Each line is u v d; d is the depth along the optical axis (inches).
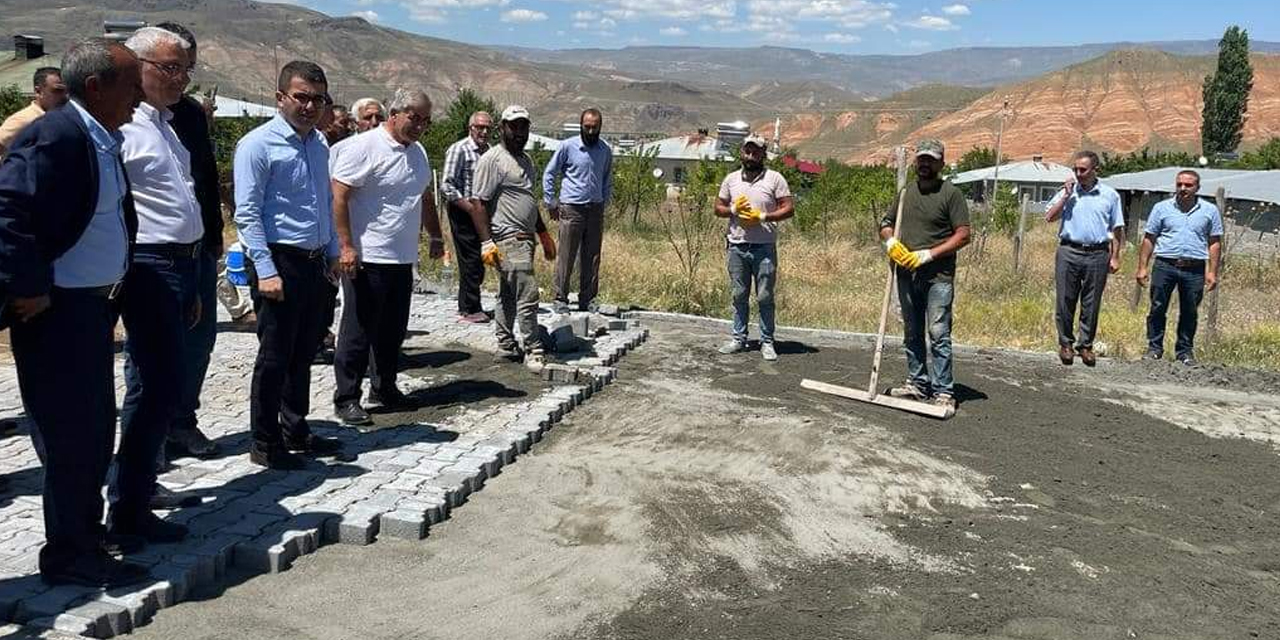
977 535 223.3
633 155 1170.6
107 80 154.6
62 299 155.2
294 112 212.2
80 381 158.1
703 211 884.6
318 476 226.1
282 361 221.5
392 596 180.1
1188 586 202.7
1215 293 460.1
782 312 519.8
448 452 247.4
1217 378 390.9
